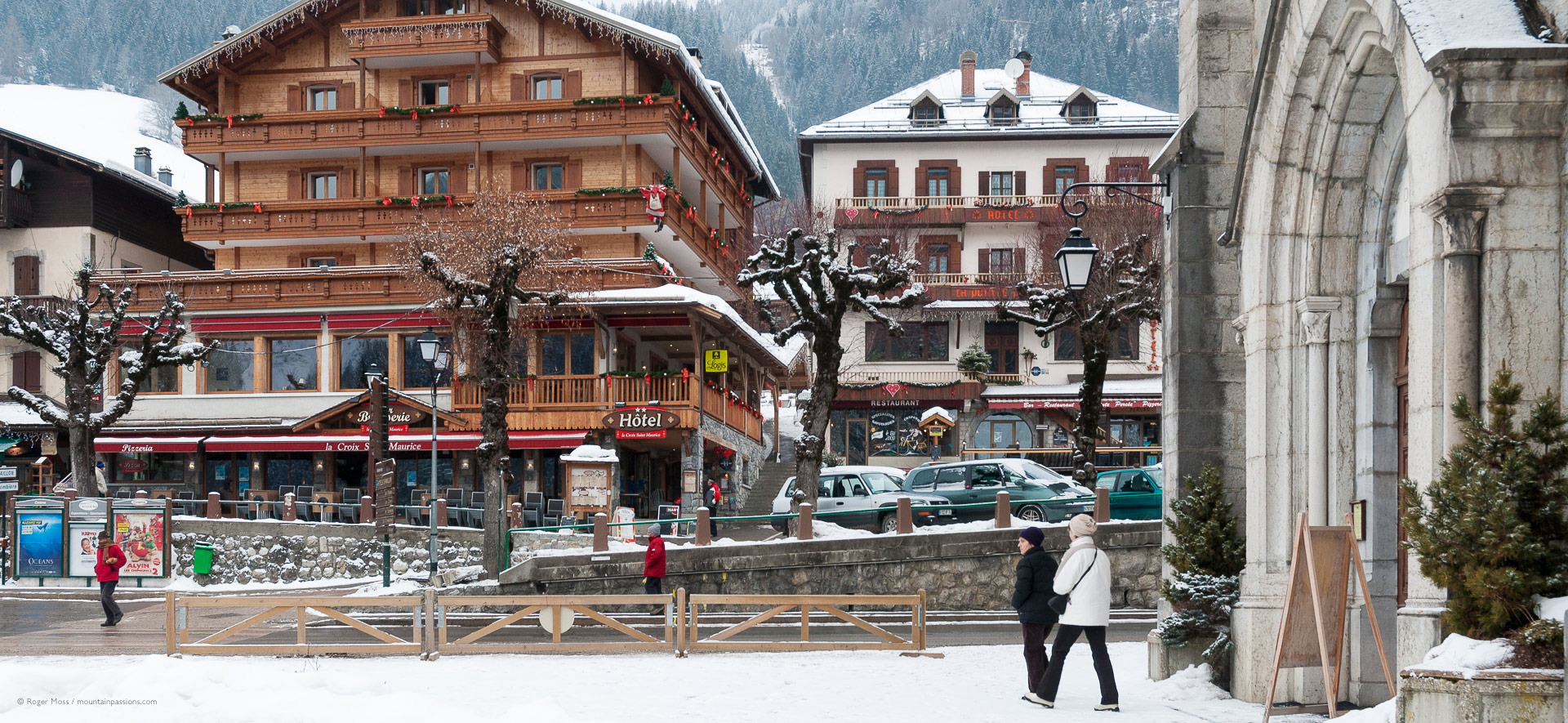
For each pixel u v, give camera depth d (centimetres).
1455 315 802
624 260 3978
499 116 4291
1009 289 5275
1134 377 5234
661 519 3275
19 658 1719
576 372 3934
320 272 4212
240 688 1081
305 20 4497
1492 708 710
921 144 5681
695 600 1667
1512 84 789
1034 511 2898
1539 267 793
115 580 2267
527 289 3516
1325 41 1057
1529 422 751
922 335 5425
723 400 4125
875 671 1451
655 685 1305
